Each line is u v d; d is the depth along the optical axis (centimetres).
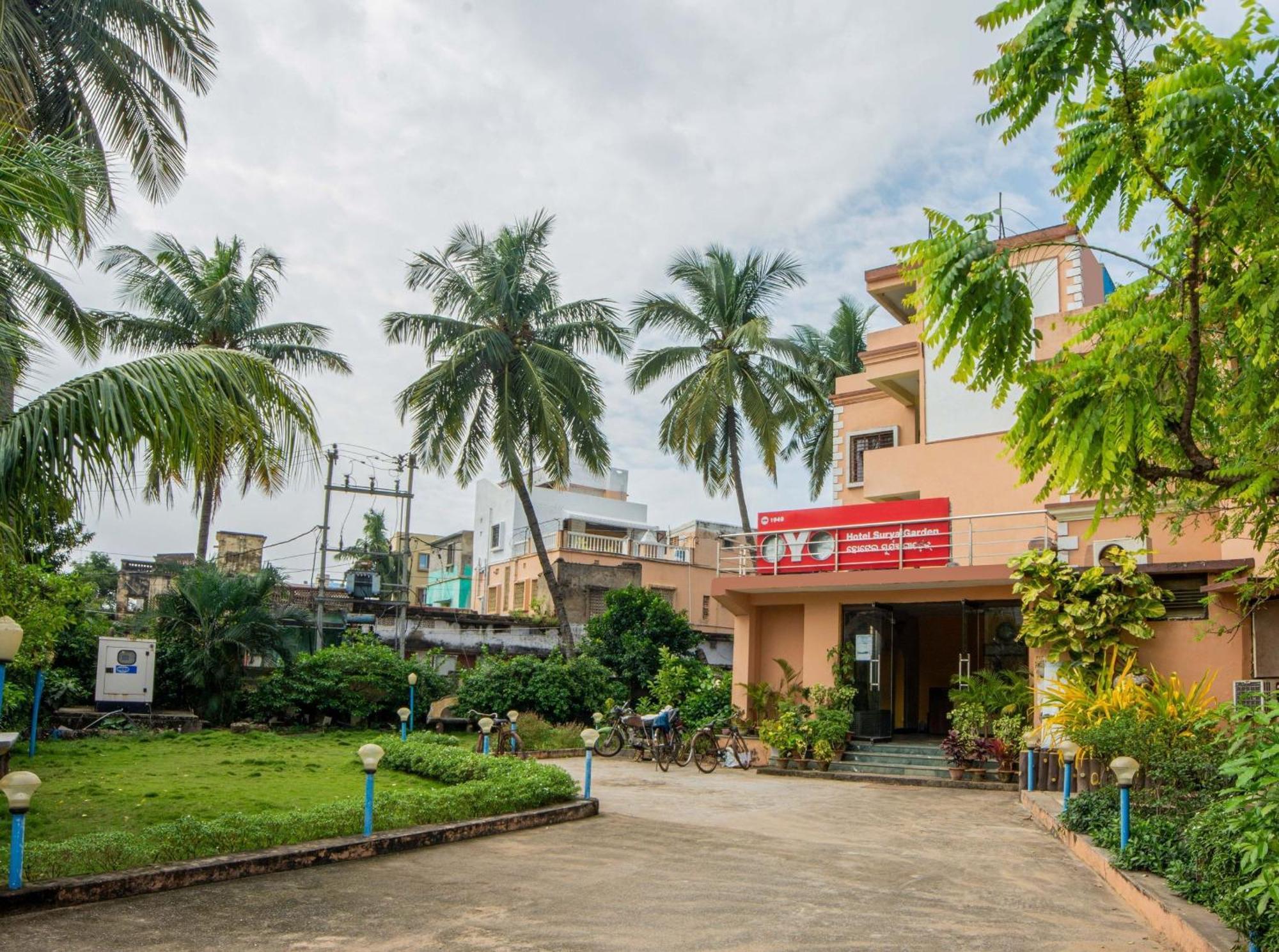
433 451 2559
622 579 3562
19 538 739
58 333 1595
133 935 575
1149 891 693
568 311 2758
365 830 865
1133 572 1497
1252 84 385
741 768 1842
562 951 574
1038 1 390
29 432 711
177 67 1634
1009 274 420
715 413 2641
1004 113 404
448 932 607
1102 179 428
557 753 1903
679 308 2794
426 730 2286
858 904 721
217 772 1359
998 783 1548
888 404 2381
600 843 958
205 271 2758
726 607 2002
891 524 1836
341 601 2725
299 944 570
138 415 751
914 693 2156
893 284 2298
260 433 831
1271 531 754
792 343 2684
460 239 2611
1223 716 614
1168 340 464
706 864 862
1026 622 1584
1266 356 461
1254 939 509
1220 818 623
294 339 2788
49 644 1563
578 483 4578
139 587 3247
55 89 1546
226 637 2073
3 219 725
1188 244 477
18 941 553
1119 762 834
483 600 4328
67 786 1173
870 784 1619
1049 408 476
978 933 644
